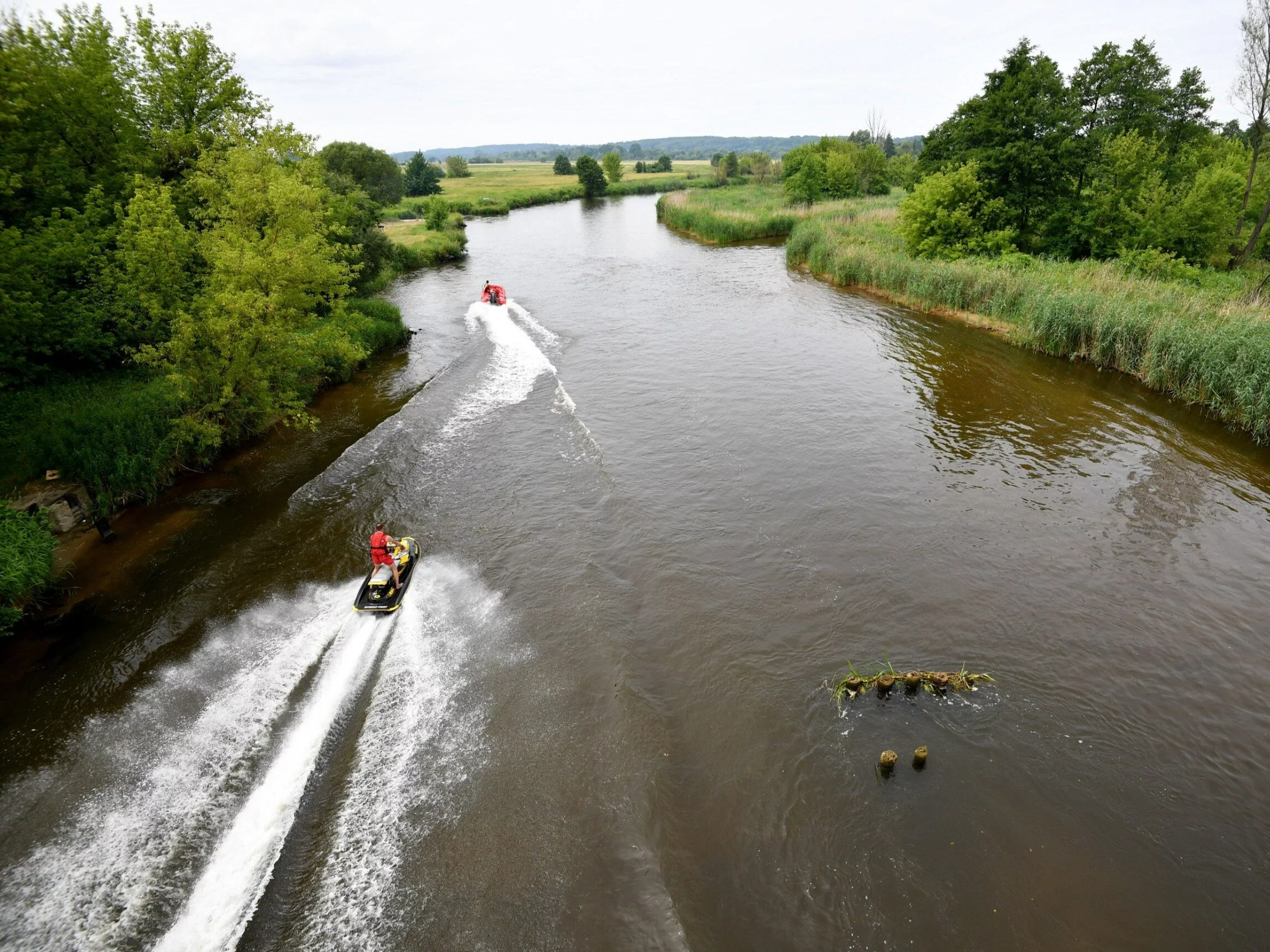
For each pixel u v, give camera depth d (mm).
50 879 9477
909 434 22625
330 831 10047
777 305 40031
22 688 13133
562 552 16781
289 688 12906
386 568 15195
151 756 11508
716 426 23656
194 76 29094
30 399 21109
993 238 40031
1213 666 12695
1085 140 39312
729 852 9516
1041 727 11461
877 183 90688
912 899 8836
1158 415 23375
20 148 22969
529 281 49344
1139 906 8734
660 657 13227
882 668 12758
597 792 10453
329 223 38750
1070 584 15000
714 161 138375
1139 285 30672
